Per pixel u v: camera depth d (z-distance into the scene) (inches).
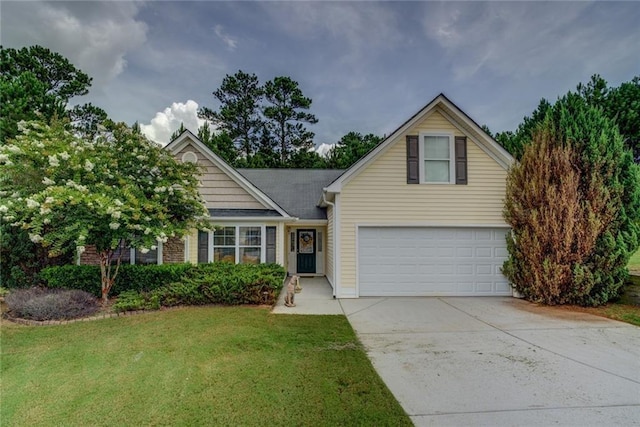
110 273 369.7
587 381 169.8
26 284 394.0
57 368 182.9
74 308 289.9
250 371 179.3
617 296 340.5
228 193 460.8
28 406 143.4
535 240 346.3
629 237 324.5
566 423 132.3
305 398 150.7
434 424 131.6
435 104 397.1
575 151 336.2
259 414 137.3
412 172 400.8
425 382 168.6
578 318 296.4
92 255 421.4
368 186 399.2
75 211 287.9
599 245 328.8
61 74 838.5
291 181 642.2
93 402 146.6
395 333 252.4
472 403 147.8
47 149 291.7
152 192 333.4
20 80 507.8
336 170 698.2
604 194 323.9
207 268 389.1
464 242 403.2
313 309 330.6
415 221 399.9
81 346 217.2
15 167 283.6
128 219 291.4
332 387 161.8
